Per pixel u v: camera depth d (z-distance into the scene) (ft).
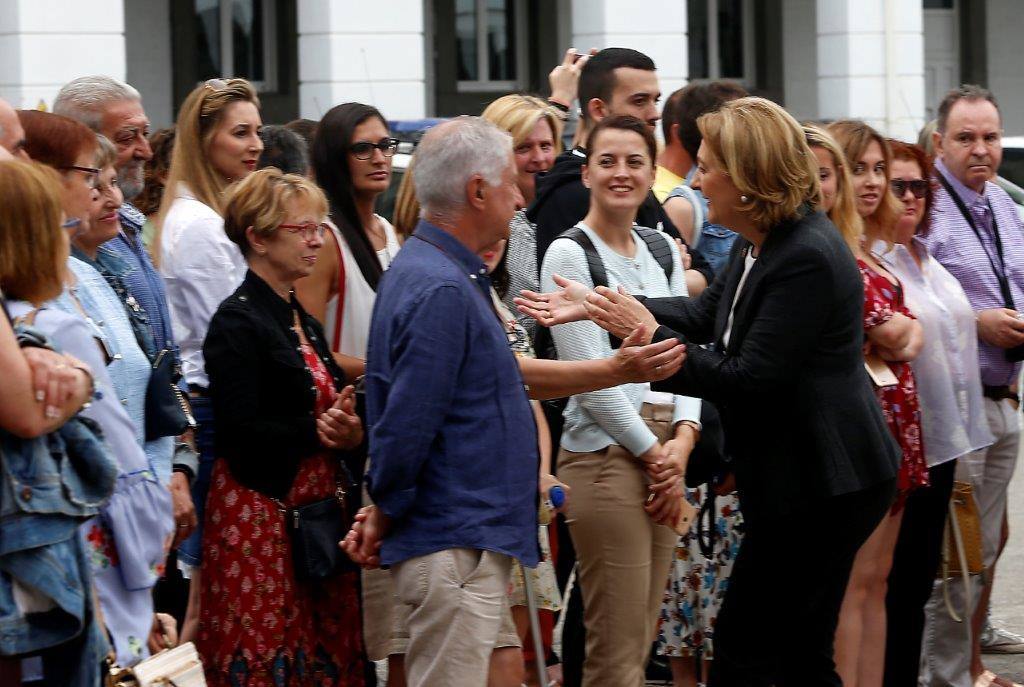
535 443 19.89
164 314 22.35
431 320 18.92
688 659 27.25
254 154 26.00
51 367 16.24
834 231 20.48
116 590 19.17
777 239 20.35
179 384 22.12
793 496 20.33
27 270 17.24
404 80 74.84
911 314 25.35
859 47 84.64
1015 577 36.01
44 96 67.97
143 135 24.70
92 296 19.90
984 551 28.48
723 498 26.73
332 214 24.47
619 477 23.25
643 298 23.73
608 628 23.56
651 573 24.21
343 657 22.98
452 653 19.27
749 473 20.74
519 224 26.66
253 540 21.84
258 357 21.89
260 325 21.94
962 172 28.94
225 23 94.99
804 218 20.40
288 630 21.98
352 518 23.06
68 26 68.03
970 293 28.48
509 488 19.42
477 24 100.68
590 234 24.09
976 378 27.09
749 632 21.09
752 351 20.04
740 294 20.70
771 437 20.48
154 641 20.88
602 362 21.22
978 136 28.71
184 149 25.79
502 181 19.60
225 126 25.64
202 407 24.11
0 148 17.98
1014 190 55.21
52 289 17.48
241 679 21.74
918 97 85.35
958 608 27.94
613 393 22.81
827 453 20.18
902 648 26.84
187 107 25.82
